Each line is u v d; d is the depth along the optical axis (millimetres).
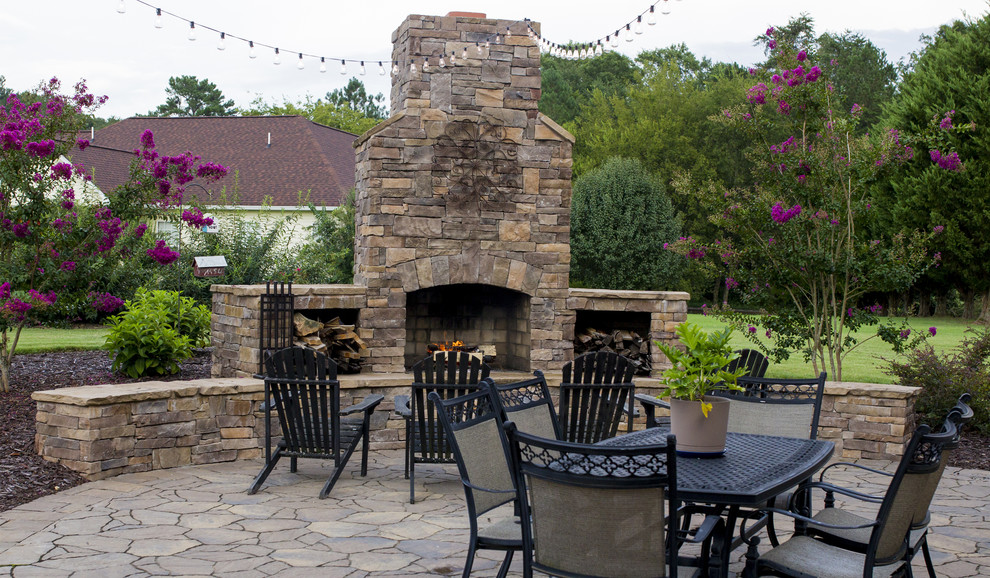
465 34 8477
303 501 5328
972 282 22906
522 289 8672
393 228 8352
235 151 24391
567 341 8797
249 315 7734
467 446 3480
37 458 5832
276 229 16594
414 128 8383
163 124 26328
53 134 8039
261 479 5570
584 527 2713
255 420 6664
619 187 25531
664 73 35781
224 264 12164
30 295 7434
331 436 5676
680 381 3535
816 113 9008
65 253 8078
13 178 7645
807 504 4211
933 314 30031
